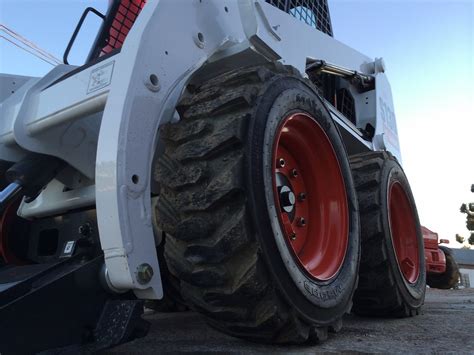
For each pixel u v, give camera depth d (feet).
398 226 12.94
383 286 10.32
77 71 7.30
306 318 6.52
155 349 7.00
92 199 7.56
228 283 5.94
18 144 7.42
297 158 8.36
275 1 11.01
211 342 7.59
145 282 5.48
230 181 5.92
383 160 11.68
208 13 7.47
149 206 5.77
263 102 6.74
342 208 8.36
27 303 5.04
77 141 7.82
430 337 8.15
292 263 6.48
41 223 8.65
